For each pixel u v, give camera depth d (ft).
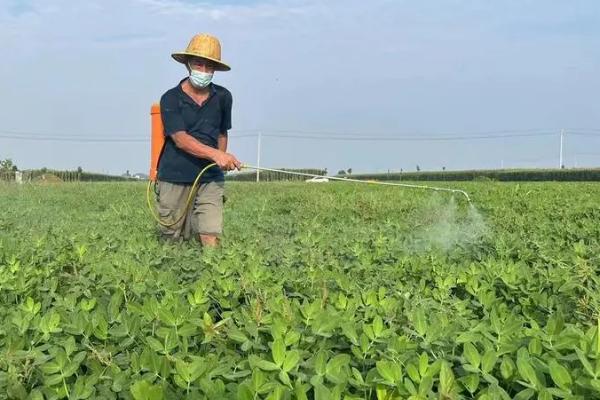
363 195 38.78
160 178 16.79
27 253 11.85
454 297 9.05
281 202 36.32
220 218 16.78
